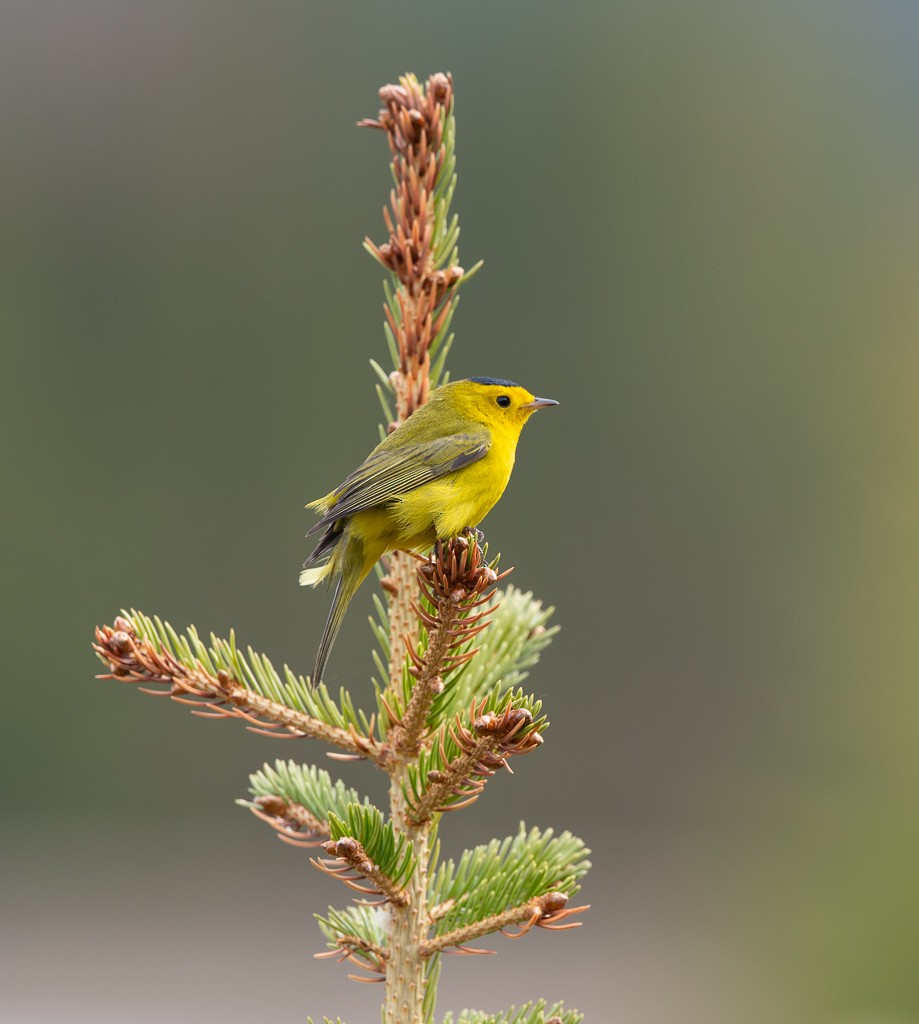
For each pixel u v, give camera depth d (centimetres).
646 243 2820
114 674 441
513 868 446
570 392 2647
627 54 3019
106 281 2639
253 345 2617
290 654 2259
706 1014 1408
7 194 2683
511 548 2355
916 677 1625
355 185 2769
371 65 2870
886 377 2511
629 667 2269
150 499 2472
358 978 435
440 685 442
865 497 2178
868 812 1456
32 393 2539
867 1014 1338
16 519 2422
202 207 2714
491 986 1617
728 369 2645
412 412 532
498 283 2775
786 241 2873
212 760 2133
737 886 1502
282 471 2542
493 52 2936
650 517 2408
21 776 2192
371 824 411
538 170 2861
